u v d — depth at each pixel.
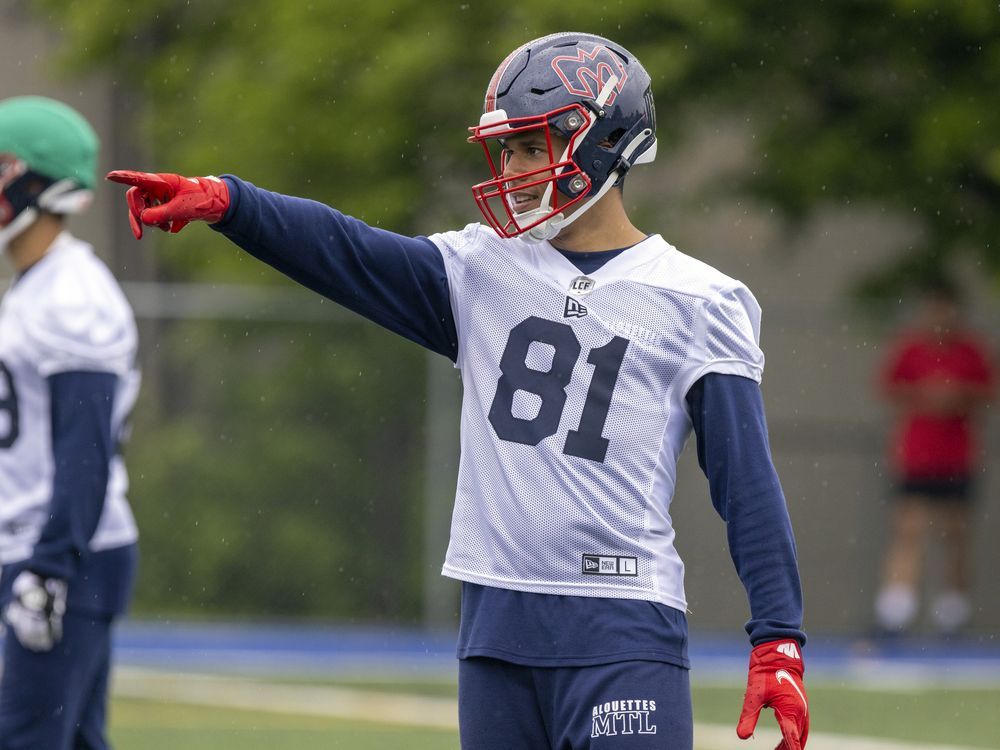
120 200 62.62
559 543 13.69
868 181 46.66
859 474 46.88
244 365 45.38
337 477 45.44
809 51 46.88
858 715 33.66
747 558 13.79
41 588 17.89
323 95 49.50
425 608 45.50
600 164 14.16
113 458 18.81
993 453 46.12
